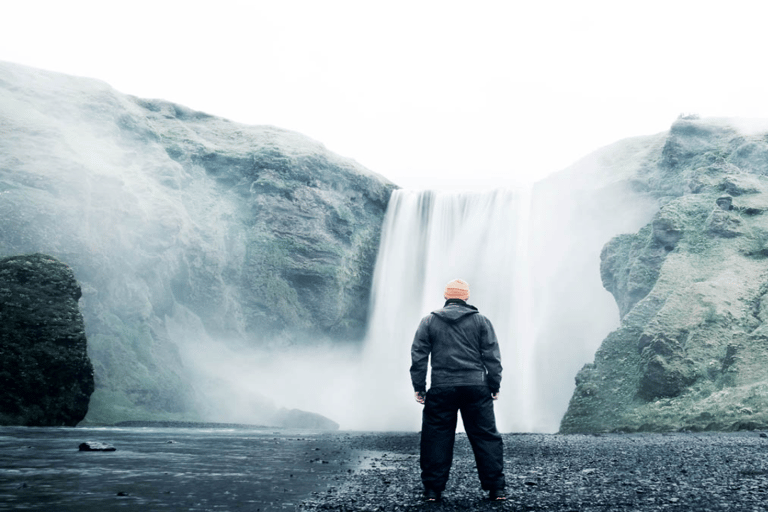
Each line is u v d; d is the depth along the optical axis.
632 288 42.06
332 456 11.74
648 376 32.34
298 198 59.03
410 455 12.27
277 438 19.02
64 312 29.88
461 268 59.47
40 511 4.79
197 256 49.97
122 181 42.97
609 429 31.08
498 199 59.88
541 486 6.96
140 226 43.41
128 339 38.88
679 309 35.16
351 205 63.81
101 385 35.09
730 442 16.61
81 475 7.27
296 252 57.69
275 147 60.75
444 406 6.02
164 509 5.07
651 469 9.10
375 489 6.60
